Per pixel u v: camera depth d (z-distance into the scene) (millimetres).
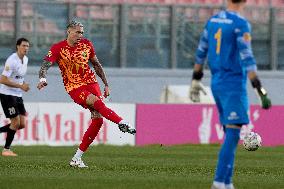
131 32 77312
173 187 25766
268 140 62625
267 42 80312
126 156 43562
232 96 23688
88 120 58375
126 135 59156
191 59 79250
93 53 34062
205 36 24688
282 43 80625
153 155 45031
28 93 75188
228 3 24422
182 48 78812
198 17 78375
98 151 47906
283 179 29859
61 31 75562
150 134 60250
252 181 28641
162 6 77688
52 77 76062
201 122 61469
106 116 32406
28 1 74562
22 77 44969
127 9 76875
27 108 57094
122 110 59594
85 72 33406
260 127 62469
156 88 78750
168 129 60750
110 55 77188
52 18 75188
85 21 75875
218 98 24156
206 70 79875
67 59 33250
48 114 57531
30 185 25500
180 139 61000
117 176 29562
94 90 33375
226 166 23734
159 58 78562
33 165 34500
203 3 86125
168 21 77938
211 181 28172
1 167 33219
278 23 80250
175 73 78688
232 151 23781
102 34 76500
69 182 26641
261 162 40031
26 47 44562
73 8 75500
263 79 80500
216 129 61688
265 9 80062
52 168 32906
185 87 71875
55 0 79000
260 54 80312
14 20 73688
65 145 57469
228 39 23859
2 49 73438
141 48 77875
